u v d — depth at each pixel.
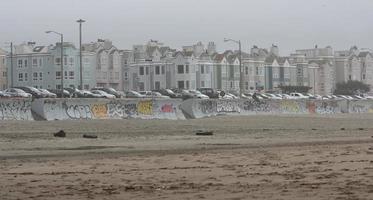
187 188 18.98
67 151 34.94
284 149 35.53
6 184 20.39
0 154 32.97
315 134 52.50
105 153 33.69
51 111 67.25
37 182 20.92
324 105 111.06
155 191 18.33
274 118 82.94
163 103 78.44
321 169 24.25
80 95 140.00
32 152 34.28
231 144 40.47
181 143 41.25
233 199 16.42
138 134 50.31
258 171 23.98
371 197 16.36
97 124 61.81
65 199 16.95
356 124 72.31
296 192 17.61
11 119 63.56
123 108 74.62
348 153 31.67
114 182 20.83
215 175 22.73
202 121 72.44
